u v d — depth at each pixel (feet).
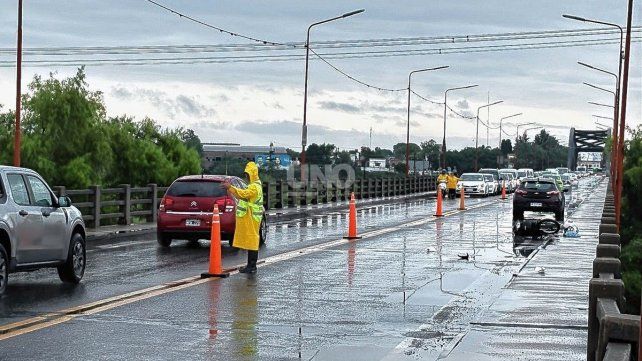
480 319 45.19
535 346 38.22
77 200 158.81
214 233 61.62
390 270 67.56
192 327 41.78
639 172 203.21
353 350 37.14
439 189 150.30
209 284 57.57
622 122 138.10
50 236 54.24
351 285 58.23
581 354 36.52
